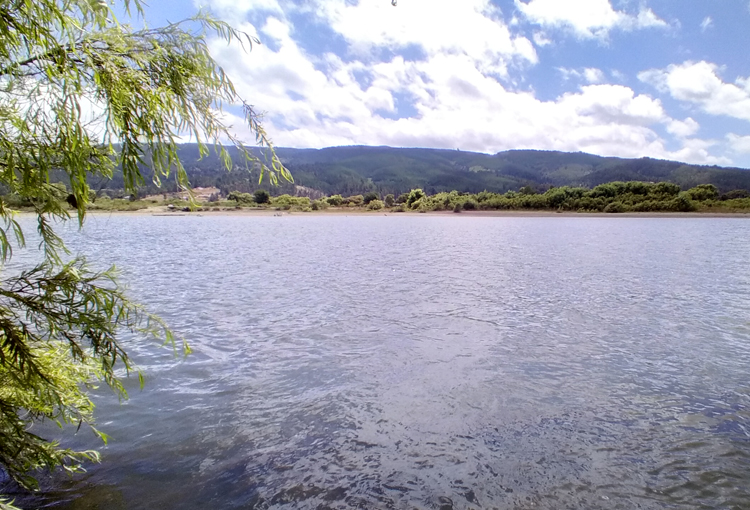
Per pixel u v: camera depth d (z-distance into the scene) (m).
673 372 7.48
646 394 6.59
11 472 3.10
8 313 2.53
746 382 7.05
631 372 7.48
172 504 4.05
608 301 13.02
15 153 2.19
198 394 6.50
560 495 4.28
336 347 8.71
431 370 7.54
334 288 14.87
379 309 11.85
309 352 8.41
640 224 60.69
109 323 2.77
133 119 2.43
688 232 45.06
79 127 2.20
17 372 2.64
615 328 10.15
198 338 9.20
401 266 20.61
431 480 4.50
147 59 2.49
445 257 24.28
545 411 6.04
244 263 21.53
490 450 5.07
